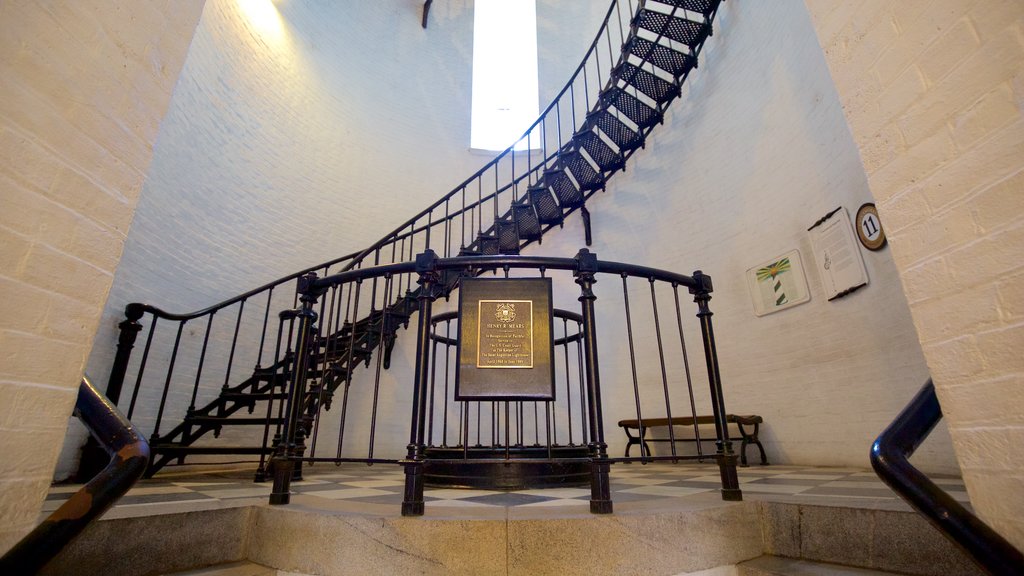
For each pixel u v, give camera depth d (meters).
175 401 3.48
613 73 4.25
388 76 6.37
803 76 3.55
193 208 3.73
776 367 3.68
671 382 4.49
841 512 1.35
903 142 0.96
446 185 6.19
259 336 4.28
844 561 1.32
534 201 4.63
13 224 0.78
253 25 4.69
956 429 0.86
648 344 4.72
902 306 2.76
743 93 4.25
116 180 0.97
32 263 0.81
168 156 3.48
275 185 4.70
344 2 6.11
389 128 6.12
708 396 4.21
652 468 3.58
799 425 3.45
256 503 1.57
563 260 1.62
